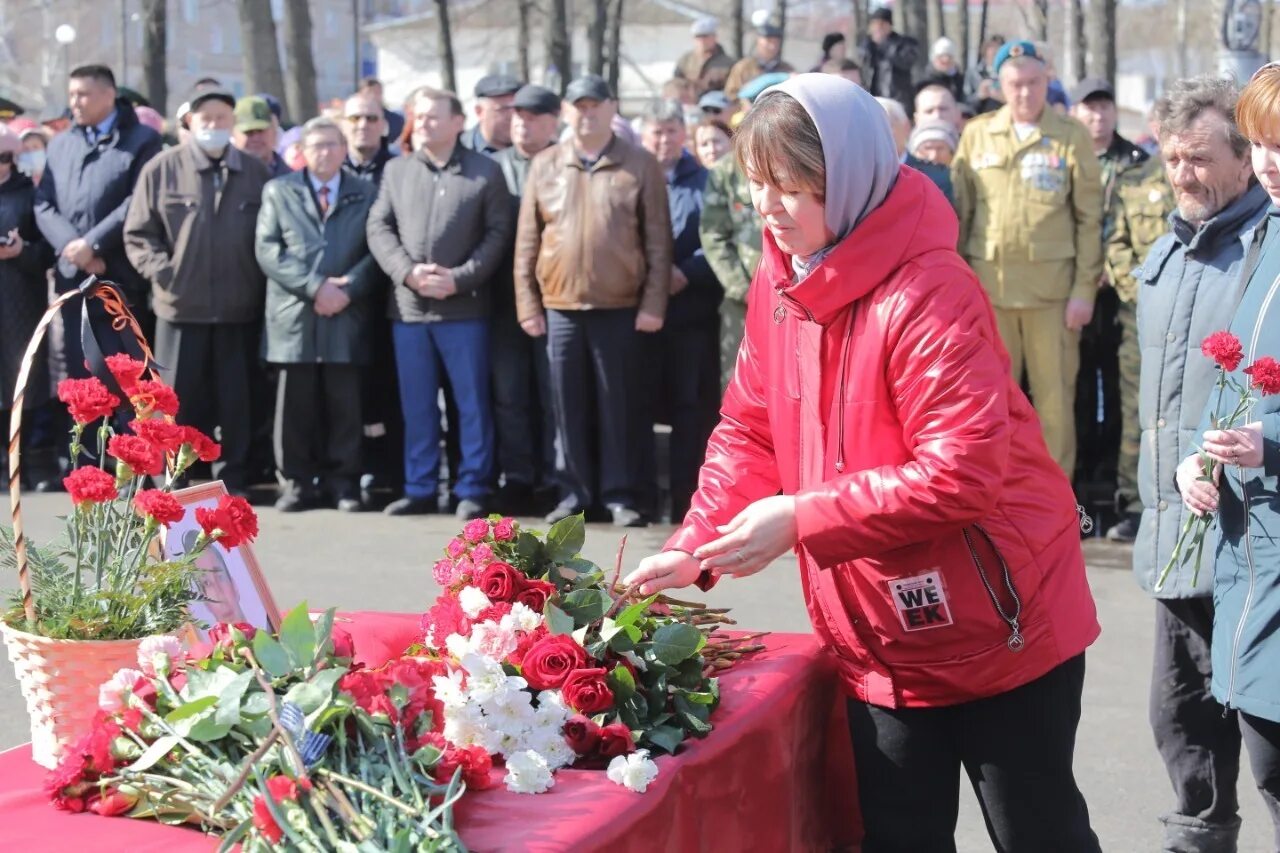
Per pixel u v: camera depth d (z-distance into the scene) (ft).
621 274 22.93
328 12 136.77
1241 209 10.24
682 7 111.34
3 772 7.36
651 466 24.54
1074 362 23.18
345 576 20.74
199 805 6.13
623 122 26.81
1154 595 10.61
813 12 115.44
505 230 23.75
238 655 6.70
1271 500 8.87
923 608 7.81
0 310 26.37
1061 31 114.62
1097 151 25.27
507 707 6.78
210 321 24.70
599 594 7.90
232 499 7.76
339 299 24.09
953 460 7.29
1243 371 9.09
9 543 7.79
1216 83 10.25
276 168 27.17
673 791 6.89
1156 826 12.91
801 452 8.13
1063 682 7.98
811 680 8.66
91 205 25.36
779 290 7.82
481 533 8.25
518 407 24.79
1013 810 8.12
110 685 6.71
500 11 107.45
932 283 7.45
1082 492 25.64
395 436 26.11
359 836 5.64
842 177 7.30
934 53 40.45
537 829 6.15
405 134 27.32
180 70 138.51
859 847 9.36
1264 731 9.05
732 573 7.73
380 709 6.29
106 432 8.04
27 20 127.75
